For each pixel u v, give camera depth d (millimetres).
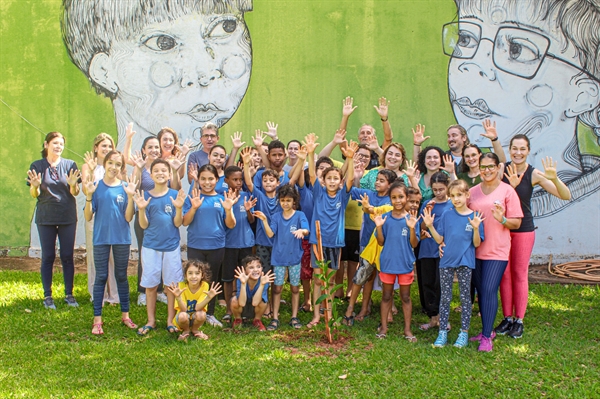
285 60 8930
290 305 6613
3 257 9117
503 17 8680
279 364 4758
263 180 6133
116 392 4230
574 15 8609
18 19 9039
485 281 5238
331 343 5289
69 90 9070
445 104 8805
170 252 5590
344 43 8844
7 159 9133
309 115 8938
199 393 4246
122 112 9078
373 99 8867
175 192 5762
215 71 9008
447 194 5566
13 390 4242
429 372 4629
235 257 6059
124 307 5699
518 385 4402
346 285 7605
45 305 6320
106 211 5582
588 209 8766
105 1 8953
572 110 8703
